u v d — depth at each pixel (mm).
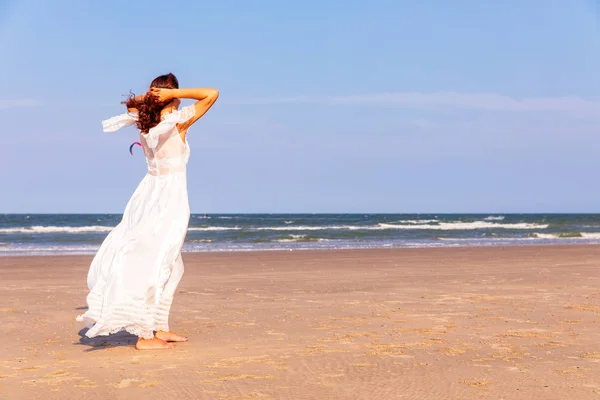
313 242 27875
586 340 5004
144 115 4902
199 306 7320
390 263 14453
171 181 4961
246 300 7852
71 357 4551
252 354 4543
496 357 4383
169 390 3551
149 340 4844
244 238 31734
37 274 12172
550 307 6930
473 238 32344
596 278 10336
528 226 53938
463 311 6668
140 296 4777
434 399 3342
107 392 3525
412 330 5512
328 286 9477
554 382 3680
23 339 5309
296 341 5047
